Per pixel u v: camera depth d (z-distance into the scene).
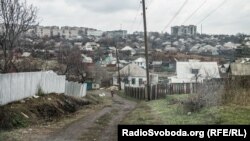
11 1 24.16
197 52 153.50
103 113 26.66
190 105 19.62
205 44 173.25
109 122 20.19
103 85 100.06
